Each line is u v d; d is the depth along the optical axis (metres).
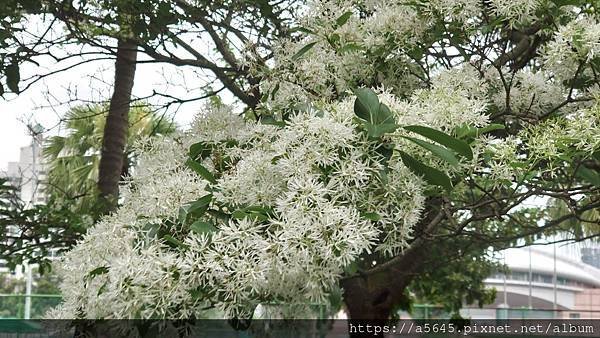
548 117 2.54
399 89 2.71
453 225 2.67
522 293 19.16
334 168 1.81
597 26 2.28
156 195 1.96
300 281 1.71
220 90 3.52
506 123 2.96
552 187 2.80
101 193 4.21
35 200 4.20
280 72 2.67
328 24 2.68
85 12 3.34
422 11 2.53
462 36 2.54
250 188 1.92
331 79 2.69
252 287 1.64
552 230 4.57
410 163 1.88
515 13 2.38
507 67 2.90
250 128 2.28
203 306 1.72
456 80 2.51
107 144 4.36
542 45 2.63
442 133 1.79
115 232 1.92
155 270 1.64
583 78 2.60
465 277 6.66
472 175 2.16
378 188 1.85
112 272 1.67
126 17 3.34
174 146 2.39
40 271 3.75
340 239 1.64
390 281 3.76
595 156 2.13
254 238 1.67
